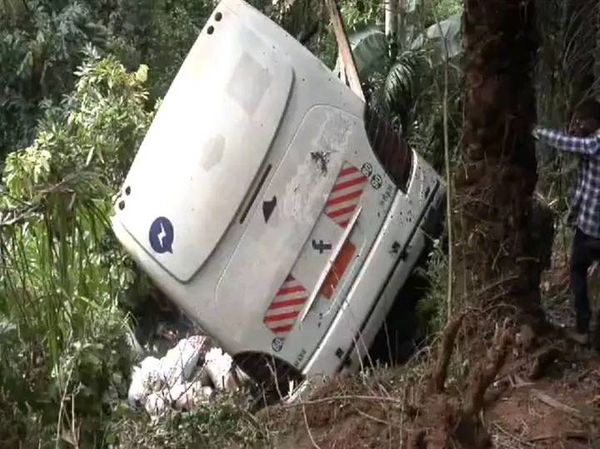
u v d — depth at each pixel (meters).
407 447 3.89
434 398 4.09
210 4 14.27
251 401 5.56
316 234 5.64
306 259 5.62
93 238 4.89
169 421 4.96
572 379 4.74
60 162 5.99
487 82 4.93
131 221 5.57
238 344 5.60
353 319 5.69
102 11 13.33
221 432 4.94
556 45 6.95
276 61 5.61
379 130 5.84
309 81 5.66
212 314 5.57
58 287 4.67
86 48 10.31
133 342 6.59
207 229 5.48
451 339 4.03
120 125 8.55
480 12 4.87
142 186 5.57
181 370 6.28
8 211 4.64
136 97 9.36
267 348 5.61
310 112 5.64
